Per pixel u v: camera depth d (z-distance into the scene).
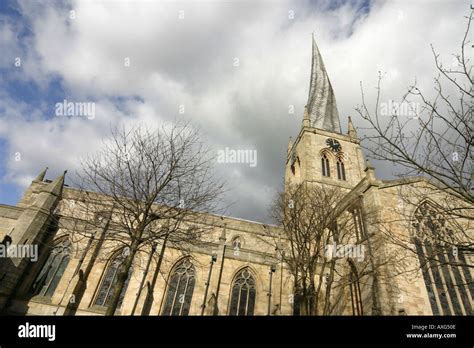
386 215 25.95
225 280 32.59
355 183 50.91
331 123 65.00
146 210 18.16
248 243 42.78
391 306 21.59
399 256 23.25
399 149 10.12
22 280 29.73
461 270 24.47
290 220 26.34
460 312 22.47
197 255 33.94
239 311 31.45
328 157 54.66
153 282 30.81
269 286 32.28
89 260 31.08
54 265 31.45
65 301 28.53
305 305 21.30
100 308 29.44
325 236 29.14
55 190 33.50
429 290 23.02
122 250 31.73
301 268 23.08
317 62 77.50
